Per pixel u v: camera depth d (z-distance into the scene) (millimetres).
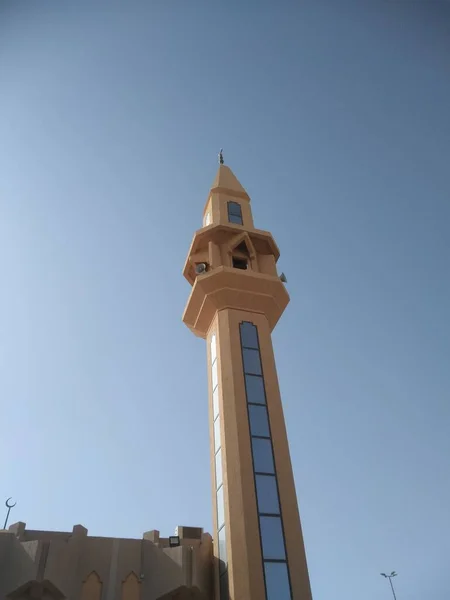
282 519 23359
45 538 23281
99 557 22656
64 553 21594
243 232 35125
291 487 24484
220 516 24578
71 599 21047
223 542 23469
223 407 26875
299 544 22766
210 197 40562
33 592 20422
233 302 31422
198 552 23750
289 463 25344
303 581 21672
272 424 26609
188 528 25953
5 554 21141
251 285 31594
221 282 31188
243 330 30422
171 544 24141
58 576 20859
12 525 23375
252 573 21406
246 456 24938
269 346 30031
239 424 25984
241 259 35031
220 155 45938
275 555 22203
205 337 33031
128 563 22734
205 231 35156
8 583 20406
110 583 22031
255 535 22531
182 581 21875
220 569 23109
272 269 34562
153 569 22641
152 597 21906
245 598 20750
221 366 28453
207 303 31438
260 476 24516
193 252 35500
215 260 33625
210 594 22812
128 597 21844
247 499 23500
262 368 28906
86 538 23031
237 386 27547
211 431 28438
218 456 26641
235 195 40375
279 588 21344
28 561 20734
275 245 36031
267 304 31812
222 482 25094
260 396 27672
